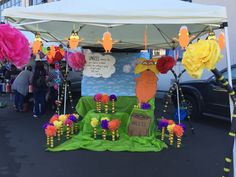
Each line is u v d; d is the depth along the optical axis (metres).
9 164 5.99
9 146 7.14
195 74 3.41
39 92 10.71
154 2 4.76
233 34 11.67
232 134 3.64
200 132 8.41
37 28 6.65
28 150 6.81
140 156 6.36
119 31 7.29
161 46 8.13
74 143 6.88
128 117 7.60
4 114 11.16
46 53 9.05
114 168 5.74
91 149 6.68
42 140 7.61
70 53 8.00
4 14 4.45
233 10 11.66
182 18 4.28
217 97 9.03
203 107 9.43
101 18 4.34
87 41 7.55
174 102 9.54
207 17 4.26
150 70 7.37
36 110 10.70
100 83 7.80
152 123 7.25
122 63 7.79
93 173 5.52
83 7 4.50
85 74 7.81
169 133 7.23
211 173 5.56
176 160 6.19
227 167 3.68
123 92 7.77
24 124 9.50
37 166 5.86
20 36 2.66
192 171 5.64
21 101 11.53
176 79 8.13
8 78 15.09
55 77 11.37
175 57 8.66
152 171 5.62
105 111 7.43
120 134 7.38
